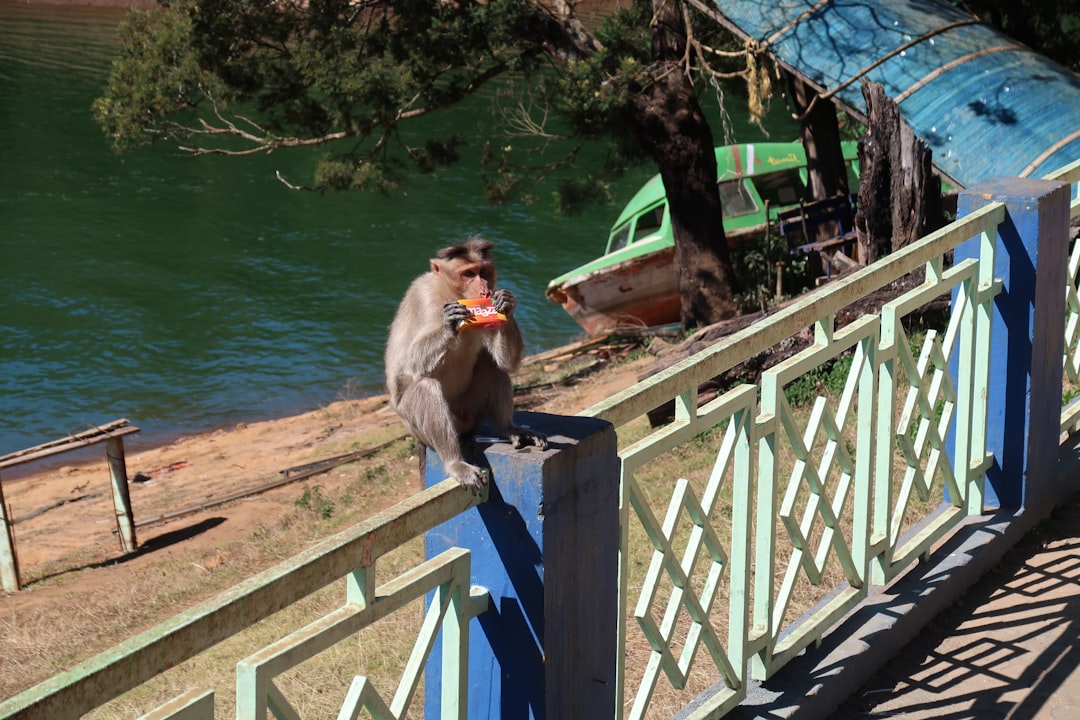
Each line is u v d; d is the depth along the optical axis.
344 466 16.83
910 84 16.58
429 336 3.86
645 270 22.69
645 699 3.79
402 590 2.90
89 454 21.52
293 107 18.58
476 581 3.23
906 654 4.91
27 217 35.84
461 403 4.24
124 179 40.50
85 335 27.27
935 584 5.16
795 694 4.37
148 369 25.42
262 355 26.22
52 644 10.23
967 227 5.18
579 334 26.73
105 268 31.69
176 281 30.86
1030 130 15.38
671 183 19.61
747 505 4.13
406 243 34.12
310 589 2.62
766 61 18.84
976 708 4.50
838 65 17.05
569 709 3.34
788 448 9.37
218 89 18.11
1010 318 5.56
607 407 3.43
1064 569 5.51
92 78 54.31
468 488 3.08
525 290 29.94
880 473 5.00
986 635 5.02
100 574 13.38
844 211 19.08
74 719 2.14
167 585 11.79
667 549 3.82
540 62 20.25
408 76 17.77
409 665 3.01
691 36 18.11
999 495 5.80
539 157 40.38
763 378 4.23
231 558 12.48
